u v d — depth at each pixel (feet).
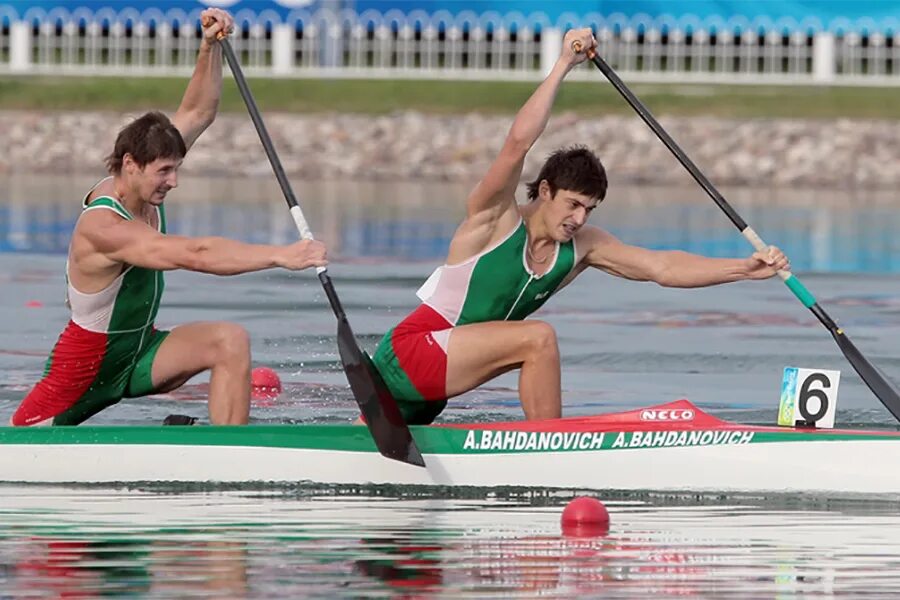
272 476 99.25
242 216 258.98
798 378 99.71
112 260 96.89
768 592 76.13
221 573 78.64
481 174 343.87
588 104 360.69
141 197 96.84
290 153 351.87
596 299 181.88
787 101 364.58
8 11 378.53
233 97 369.09
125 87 370.12
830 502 95.30
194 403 121.70
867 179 337.31
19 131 355.56
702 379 133.49
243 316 162.50
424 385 100.58
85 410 104.27
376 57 384.68
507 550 83.46
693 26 375.86
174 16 377.91
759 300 180.96
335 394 124.98
